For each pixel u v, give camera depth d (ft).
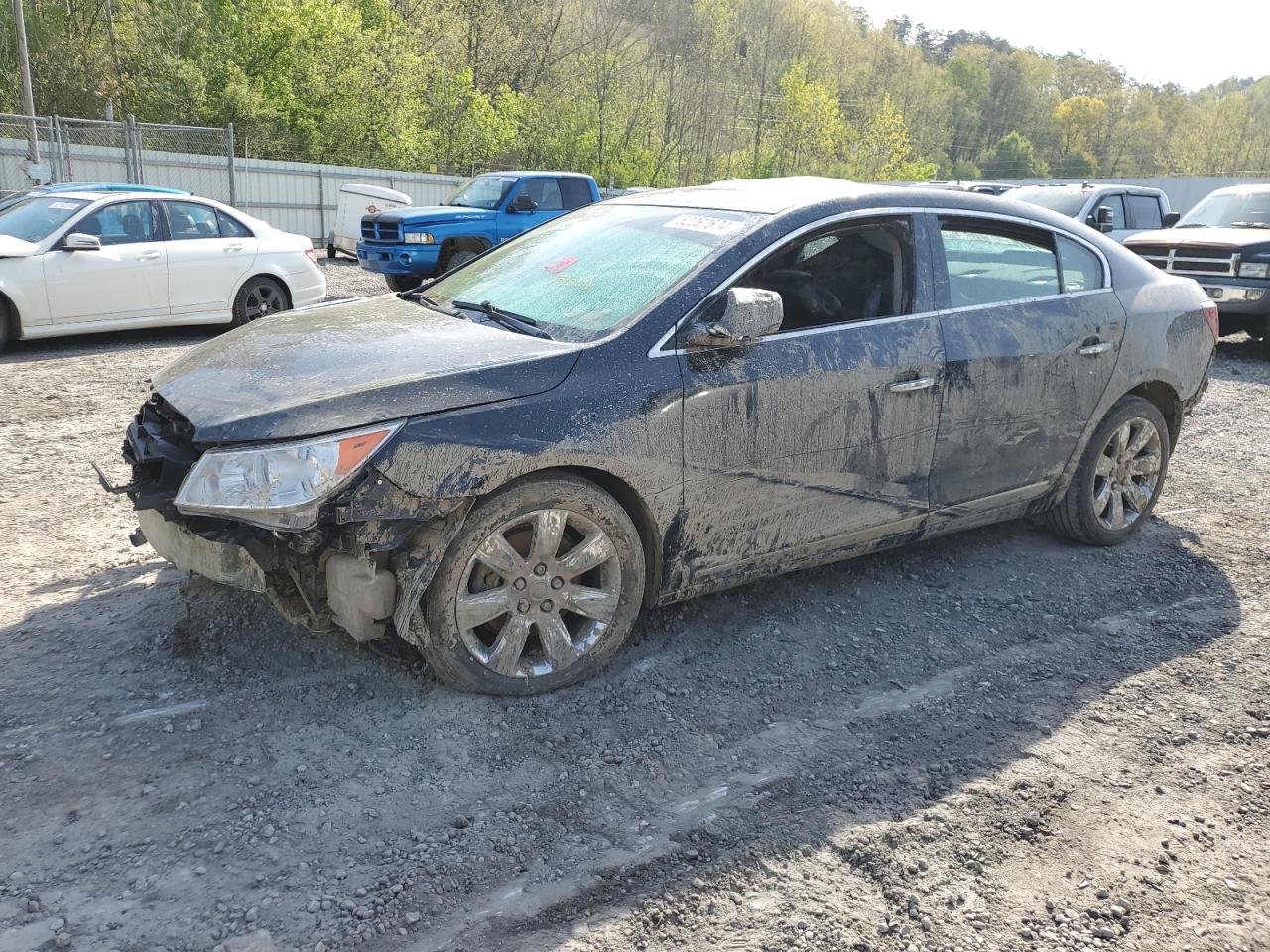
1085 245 16.08
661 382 11.43
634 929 8.09
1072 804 10.00
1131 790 10.30
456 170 130.21
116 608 13.26
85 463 20.26
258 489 9.72
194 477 9.95
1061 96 376.48
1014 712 11.76
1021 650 13.37
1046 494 15.78
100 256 33.04
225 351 12.12
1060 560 16.46
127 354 32.99
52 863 8.49
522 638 11.24
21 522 16.63
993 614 14.38
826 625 13.79
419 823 9.24
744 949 7.91
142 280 34.01
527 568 11.09
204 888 8.29
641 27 177.78
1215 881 8.99
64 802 9.28
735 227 12.78
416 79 118.52
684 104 183.11
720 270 12.15
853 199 13.43
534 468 10.64
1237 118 297.94
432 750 10.35
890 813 9.73
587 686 11.77
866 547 13.89
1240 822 9.85
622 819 9.48
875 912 8.39
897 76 276.62
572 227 15.02
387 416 10.03
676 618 13.62
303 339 12.05
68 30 101.81
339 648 12.20
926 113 287.28
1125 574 15.99
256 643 12.28
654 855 8.98
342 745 10.36
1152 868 9.11
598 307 12.25
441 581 10.64
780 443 12.33
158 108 98.53
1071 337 15.17
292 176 84.99
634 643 12.89
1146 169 344.08
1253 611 14.80
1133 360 16.06
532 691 11.40
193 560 11.21
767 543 12.71
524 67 156.87
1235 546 17.43
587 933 8.02
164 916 7.95
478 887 8.48
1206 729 11.54
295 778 9.77
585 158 159.53
